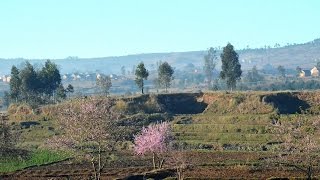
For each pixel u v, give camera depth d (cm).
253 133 12912
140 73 18650
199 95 17312
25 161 9725
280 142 11744
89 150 7456
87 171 8706
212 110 16088
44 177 8200
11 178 8119
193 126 13812
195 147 11856
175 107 16775
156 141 8212
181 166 7469
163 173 7825
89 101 6844
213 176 7756
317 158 6450
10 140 7569
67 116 6256
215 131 13488
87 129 6012
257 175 7794
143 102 16362
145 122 14425
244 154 10450
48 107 16512
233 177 7619
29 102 19638
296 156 6569
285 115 13938
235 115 14788
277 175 7712
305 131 6306
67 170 8881
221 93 16775
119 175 8106
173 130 13738
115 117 6284
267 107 15112
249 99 15825
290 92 16125
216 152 10806
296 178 7150
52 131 14338
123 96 16900
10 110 17788
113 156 10188
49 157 10431
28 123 15500
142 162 9819
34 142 13150
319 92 15912
